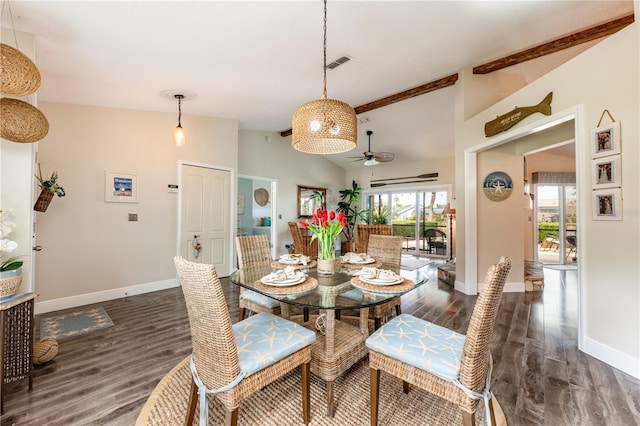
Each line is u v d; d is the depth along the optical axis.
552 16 2.72
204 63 2.84
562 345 2.53
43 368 2.12
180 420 1.62
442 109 5.30
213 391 1.36
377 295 1.78
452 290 4.34
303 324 2.24
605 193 2.26
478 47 3.26
